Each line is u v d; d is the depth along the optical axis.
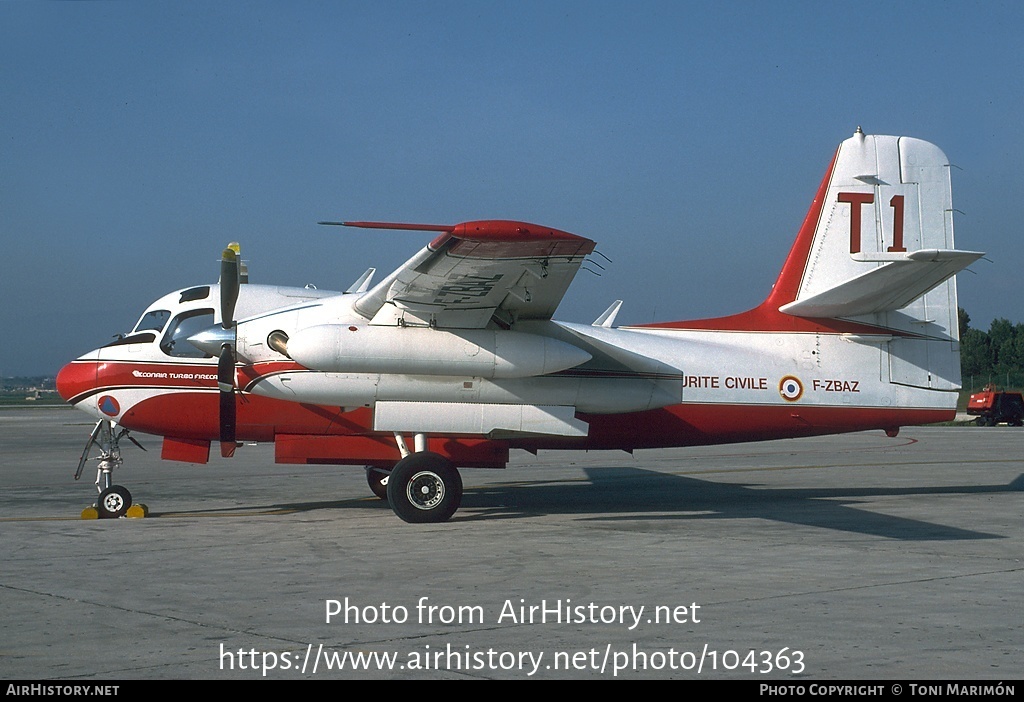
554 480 16.86
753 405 12.31
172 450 12.06
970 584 7.33
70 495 14.45
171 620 6.20
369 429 11.84
